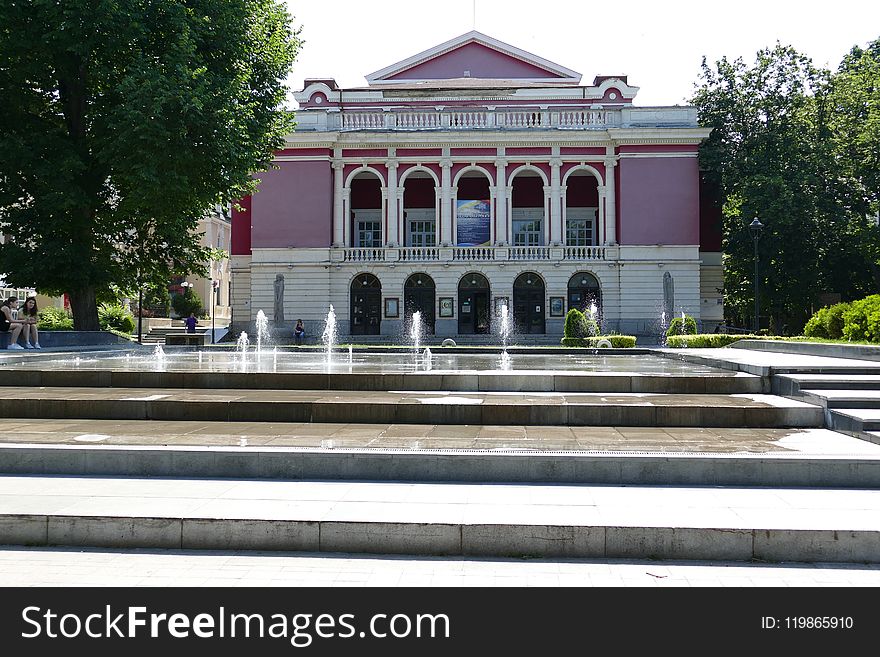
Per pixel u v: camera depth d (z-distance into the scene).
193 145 20.41
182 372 11.97
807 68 41.66
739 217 40.88
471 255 41.75
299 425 9.37
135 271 25.45
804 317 42.62
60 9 19.48
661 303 40.91
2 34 19.89
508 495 6.71
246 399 10.09
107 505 6.25
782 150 40.03
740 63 42.66
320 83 46.62
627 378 11.70
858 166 37.66
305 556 5.69
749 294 44.41
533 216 44.44
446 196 42.06
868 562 5.53
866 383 10.27
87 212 22.27
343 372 12.70
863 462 7.05
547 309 41.53
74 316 23.25
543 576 5.28
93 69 20.56
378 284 42.28
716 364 14.59
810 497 6.64
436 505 6.31
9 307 18.67
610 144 41.53
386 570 5.39
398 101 46.22
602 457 7.23
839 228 39.16
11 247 21.86
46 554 5.73
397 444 7.97
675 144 40.97
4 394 10.79
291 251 41.84
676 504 6.36
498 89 46.22
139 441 8.09
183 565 5.49
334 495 6.68
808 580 5.21
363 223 44.72
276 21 25.02
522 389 11.82
